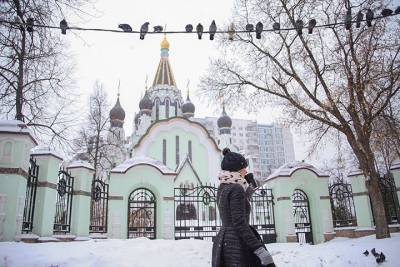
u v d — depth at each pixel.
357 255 10.48
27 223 12.05
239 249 3.05
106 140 33.22
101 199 18.50
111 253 9.08
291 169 19.08
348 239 17.16
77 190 15.92
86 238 15.16
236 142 119.81
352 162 26.56
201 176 46.38
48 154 13.08
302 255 11.23
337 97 15.52
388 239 12.88
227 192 3.25
